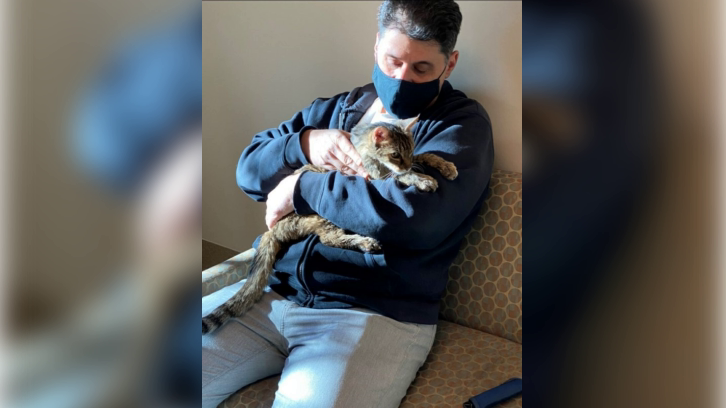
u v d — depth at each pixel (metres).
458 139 1.46
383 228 1.30
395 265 1.35
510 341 1.51
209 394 1.28
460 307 1.61
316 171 1.52
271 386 1.37
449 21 1.50
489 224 1.57
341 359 1.22
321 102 1.82
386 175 1.44
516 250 1.52
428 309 1.43
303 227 1.44
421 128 1.58
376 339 1.29
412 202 1.30
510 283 1.52
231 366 1.33
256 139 1.79
